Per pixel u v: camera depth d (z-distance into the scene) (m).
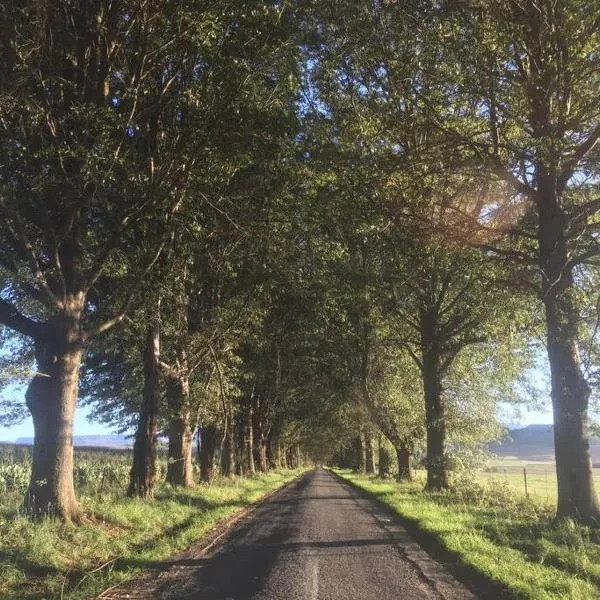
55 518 11.16
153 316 15.86
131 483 17.05
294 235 15.73
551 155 12.09
